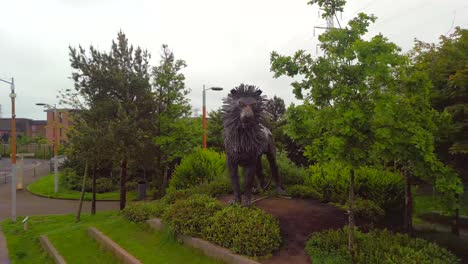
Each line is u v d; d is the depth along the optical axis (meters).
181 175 13.33
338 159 5.29
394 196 9.09
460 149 6.95
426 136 5.46
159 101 15.71
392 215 9.12
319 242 6.37
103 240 9.23
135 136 13.67
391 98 5.18
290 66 5.71
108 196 22.95
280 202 9.12
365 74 5.11
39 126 88.12
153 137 15.28
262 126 8.38
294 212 8.24
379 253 5.69
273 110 23.67
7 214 18.09
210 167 13.15
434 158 5.66
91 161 14.07
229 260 6.40
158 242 8.27
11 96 16.62
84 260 8.70
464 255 7.27
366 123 5.24
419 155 5.58
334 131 5.33
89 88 14.40
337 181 9.23
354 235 6.52
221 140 24.95
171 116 16.05
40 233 13.04
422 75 5.57
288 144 17.97
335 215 8.16
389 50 5.03
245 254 6.39
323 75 5.48
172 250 7.68
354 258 5.73
